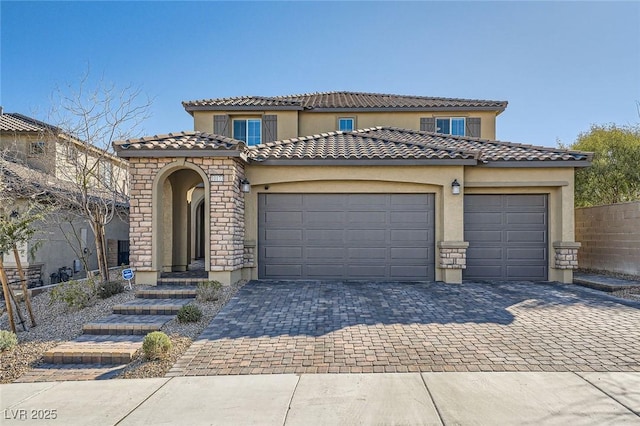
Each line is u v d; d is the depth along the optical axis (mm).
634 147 18672
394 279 14602
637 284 12922
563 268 14367
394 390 6004
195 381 6461
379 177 14383
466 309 10469
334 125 22891
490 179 14672
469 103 22938
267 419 5250
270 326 9109
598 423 5051
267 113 21906
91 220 14273
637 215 14617
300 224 14719
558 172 14562
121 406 5695
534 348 7660
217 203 12758
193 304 10797
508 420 5133
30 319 9625
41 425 5223
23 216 10320
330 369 6824
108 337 8703
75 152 15453
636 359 7117
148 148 12453
